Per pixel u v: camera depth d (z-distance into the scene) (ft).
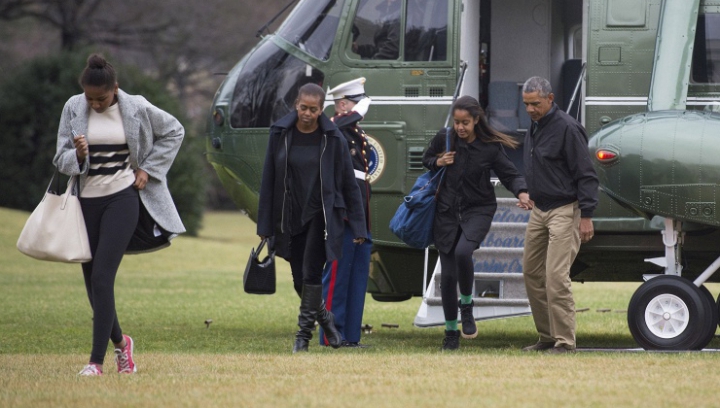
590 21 114.93
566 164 91.86
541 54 130.72
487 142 93.25
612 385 70.23
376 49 118.83
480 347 105.60
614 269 120.16
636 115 101.09
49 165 338.75
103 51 349.41
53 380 72.95
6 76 387.14
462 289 95.04
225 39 458.09
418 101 117.08
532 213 94.58
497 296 109.81
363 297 102.27
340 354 90.63
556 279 92.02
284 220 88.53
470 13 120.98
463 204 94.07
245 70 123.65
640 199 97.60
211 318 144.66
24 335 117.70
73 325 130.31
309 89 88.02
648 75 113.91
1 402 63.93
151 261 263.08
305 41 121.60
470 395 66.39
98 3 438.81
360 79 102.47
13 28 436.35
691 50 109.40
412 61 117.50
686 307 95.50
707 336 95.09
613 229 111.75
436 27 117.39
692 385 70.28
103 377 74.18
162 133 78.28
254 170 122.11
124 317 145.18
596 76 114.62
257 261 88.94
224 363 83.35
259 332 125.18
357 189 90.38
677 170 95.71
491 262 109.19
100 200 76.59
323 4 122.11
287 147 88.63
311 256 90.58
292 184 89.04
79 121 75.92
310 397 65.62
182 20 450.30
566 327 92.89
